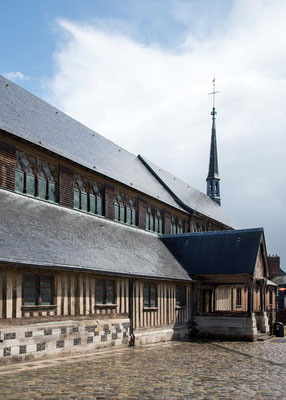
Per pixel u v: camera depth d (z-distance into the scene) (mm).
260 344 20344
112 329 16719
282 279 55562
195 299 23688
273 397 8867
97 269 15211
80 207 20078
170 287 21578
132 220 24500
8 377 10422
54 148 18578
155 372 11703
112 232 20938
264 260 25422
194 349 17594
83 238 17422
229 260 23734
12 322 12305
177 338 21688
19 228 14156
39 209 16875
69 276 14656
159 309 20406
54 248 14516
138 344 18250
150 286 19812
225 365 13289
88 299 15477
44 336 13273
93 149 24297
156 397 8719
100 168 21688
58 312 14031
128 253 19750
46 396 8578
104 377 10742
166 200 28250
